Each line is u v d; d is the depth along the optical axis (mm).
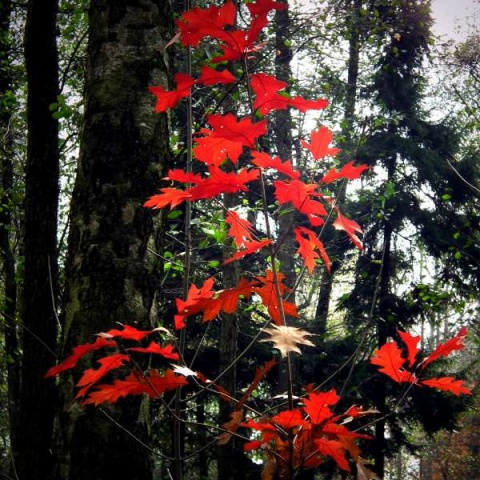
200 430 9969
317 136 1466
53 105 3887
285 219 9594
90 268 2482
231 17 1421
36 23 4066
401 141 12750
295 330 1266
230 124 1338
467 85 12328
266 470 1418
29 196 4242
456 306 11234
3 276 9023
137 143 2658
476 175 13414
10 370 8070
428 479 26109
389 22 10109
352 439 1414
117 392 1406
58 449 2309
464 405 12445
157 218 2643
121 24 2812
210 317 1417
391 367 1485
